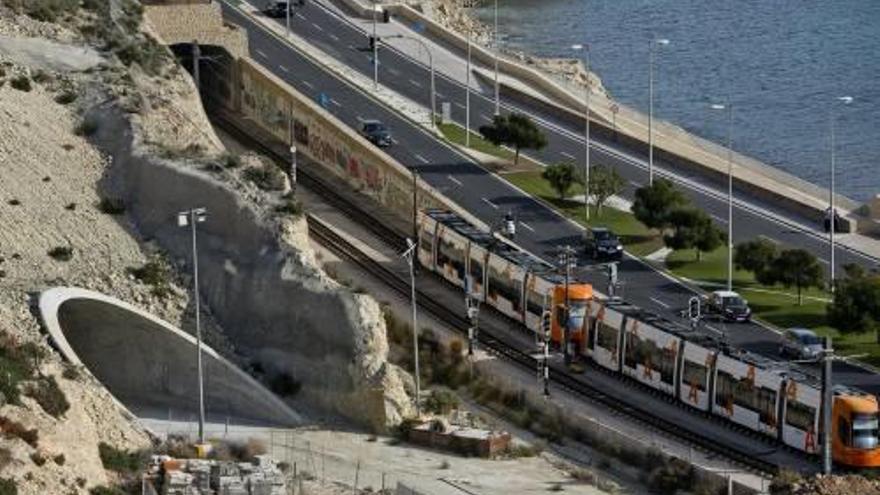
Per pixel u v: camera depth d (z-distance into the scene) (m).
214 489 191.62
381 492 199.00
